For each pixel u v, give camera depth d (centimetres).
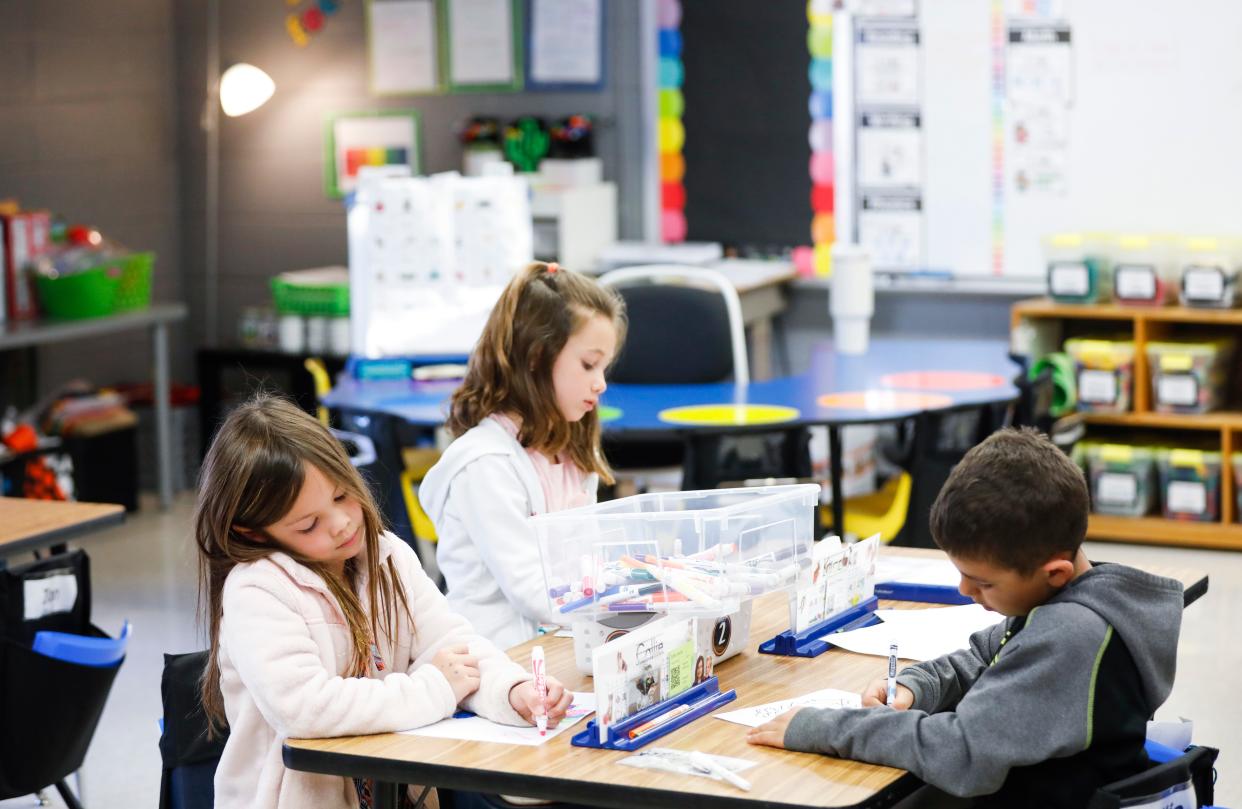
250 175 725
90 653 305
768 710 204
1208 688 409
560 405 263
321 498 210
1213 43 559
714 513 219
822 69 616
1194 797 197
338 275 684
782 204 632
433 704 204
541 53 664
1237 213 564
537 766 186
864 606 246
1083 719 183
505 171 501
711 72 636
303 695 199
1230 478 549
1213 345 556
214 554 211
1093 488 564
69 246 623
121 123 700
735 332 477
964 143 599
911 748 183
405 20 685
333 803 208
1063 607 189
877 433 545
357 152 704
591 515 219
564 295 261
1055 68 580
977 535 190
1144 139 573
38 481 548
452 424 272
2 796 305
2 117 635
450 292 490
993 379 453
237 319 738
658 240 657
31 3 647
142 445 693
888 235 617
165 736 234
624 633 220
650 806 178
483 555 259
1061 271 570
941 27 595
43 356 658
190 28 725
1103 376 562
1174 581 195
